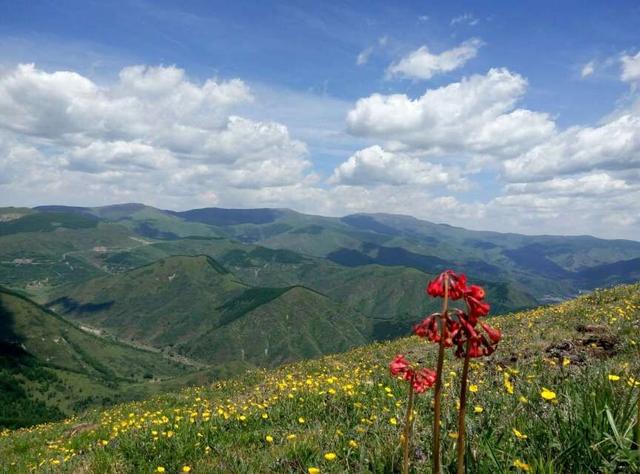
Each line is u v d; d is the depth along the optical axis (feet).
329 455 2.93
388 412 4.02
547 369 4.58
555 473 2.08
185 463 4.03
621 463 2.06
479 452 2.31
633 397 2.65
